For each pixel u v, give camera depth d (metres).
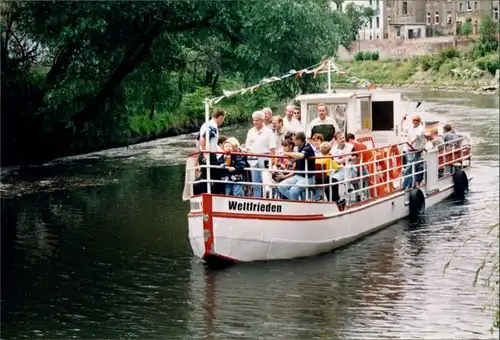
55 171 30.78
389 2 123.19
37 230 21.06
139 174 29.77
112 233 20.56
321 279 16.48
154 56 35.25
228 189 17.70
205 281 16.48
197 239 17.31
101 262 17.97
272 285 16.14
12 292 16.06
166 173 29.91
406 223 21.22
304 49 34.81
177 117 43.38
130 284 16.41
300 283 16.25
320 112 20.56
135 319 14.52
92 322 14.42
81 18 31.14
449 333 13.55
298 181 17.89
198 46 37.88
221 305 15.09
